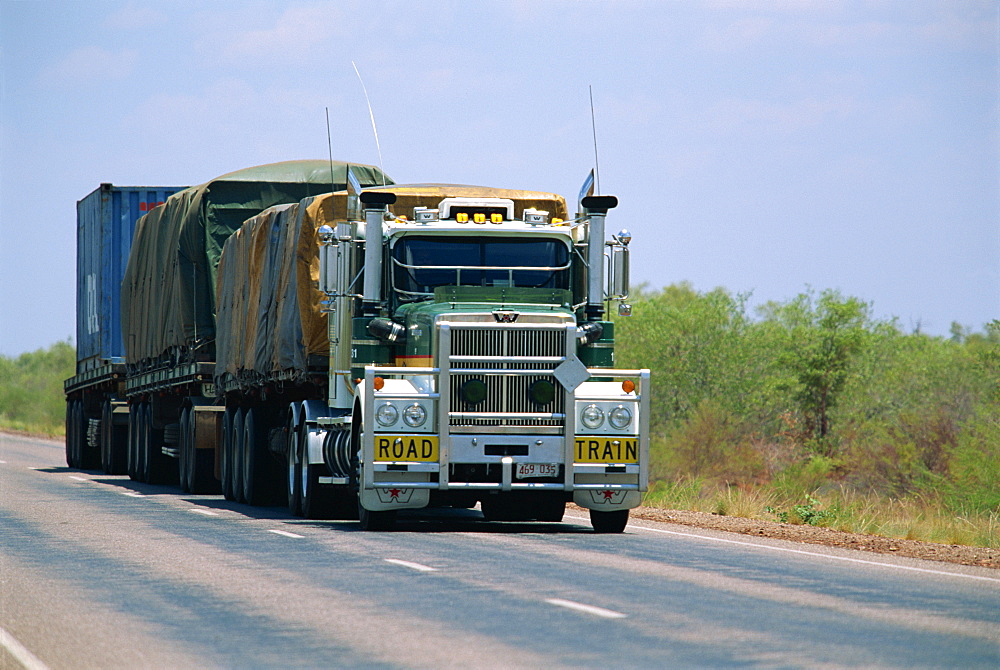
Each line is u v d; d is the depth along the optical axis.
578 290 39.59
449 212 39.69
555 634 20.02
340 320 40.53
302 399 47.34
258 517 44.22
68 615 22.50
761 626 20.72
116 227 74.12
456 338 35.84
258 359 48.66
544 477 36.12
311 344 43.09
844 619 21.52
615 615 21.72
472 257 38.84
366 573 27.34
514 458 35.88
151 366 66.06
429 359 36.31
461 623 21.03
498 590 24.62
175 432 62.62
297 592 24.69
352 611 22.38
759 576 27.16
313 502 43.41
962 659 18.34
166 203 63.06
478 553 31.25
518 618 21.47
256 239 49.78
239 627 21.11
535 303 37.84
